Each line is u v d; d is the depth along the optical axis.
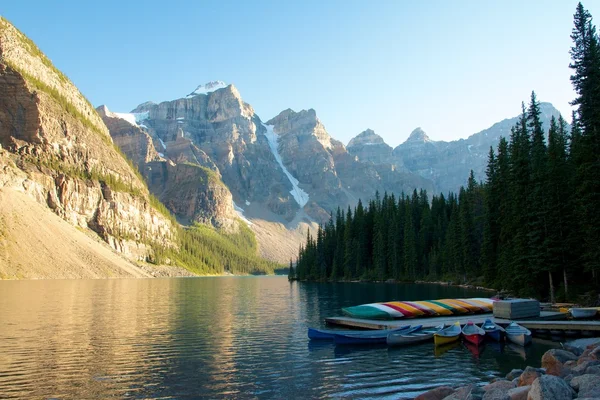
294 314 56.56
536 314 47.41
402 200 172.50
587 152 52.38
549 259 60.22
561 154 74.12
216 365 28.84
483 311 52.81
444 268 129.00
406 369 28.12
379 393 23.09
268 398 22.22
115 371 27.03
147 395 22.50
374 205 180.62
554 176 62.22
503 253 76.56
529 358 31.33
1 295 76.94
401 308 49.38
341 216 192.62
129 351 32.81
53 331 41.06
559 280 65.12
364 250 165.00
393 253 146.88
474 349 34.62
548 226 61.34
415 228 157.50
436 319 46.84
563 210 61.19
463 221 112.25
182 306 66.19
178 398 22.12
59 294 81.81
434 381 25.41
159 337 38.69
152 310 59.72
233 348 34.28
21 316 51.16
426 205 166.25
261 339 38.22
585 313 45.22
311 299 79.50
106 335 39.28
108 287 109.31
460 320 45.84
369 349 34.44
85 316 51.97
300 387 24.12
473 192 129.00
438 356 32.00
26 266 139.75
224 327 44.78
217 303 71.62
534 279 65.12
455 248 118.25
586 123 54.34
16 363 28.70
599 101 51.09
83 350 32.94
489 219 91.56
